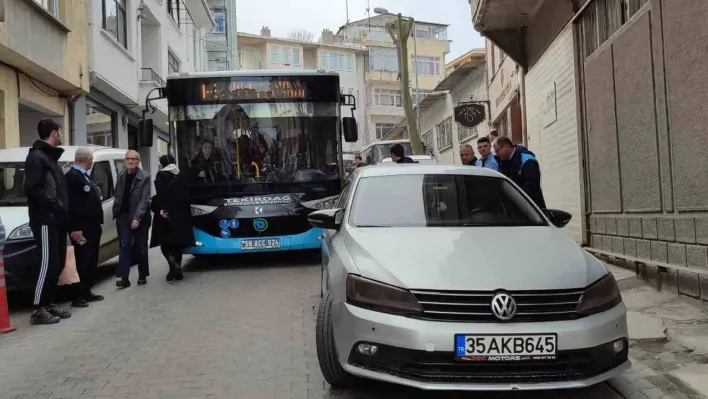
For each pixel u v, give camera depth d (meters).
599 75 8.66
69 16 14.14
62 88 14.68
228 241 9.79
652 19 6.86
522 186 7.89
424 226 5.04
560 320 3.79
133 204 8.81
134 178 8.84
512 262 4.08
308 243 9.95
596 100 8.84
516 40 13.73
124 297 8.16
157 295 8.21
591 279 4.02
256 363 5.18
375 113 61.03
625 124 7.79
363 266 4.15
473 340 3.68
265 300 7.62
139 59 20.66
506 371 3.72
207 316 6.90
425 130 35.12
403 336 3.72
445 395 4.37
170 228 9.12
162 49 24.00
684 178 6.32
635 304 6.44
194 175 9.97
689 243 6.31
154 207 9.16
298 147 10.20
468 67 22.67
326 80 10.43
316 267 10.07
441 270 3.96
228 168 10.01
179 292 8.36
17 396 4.55
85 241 7.70
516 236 4.67
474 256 4.17
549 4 11.52
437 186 5.57
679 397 4.18
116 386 4.71
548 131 11.78
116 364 5.27
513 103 16.42
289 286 8.48
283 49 59.09
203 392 4.53
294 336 5.97
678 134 6.39
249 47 58.81
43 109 14.31
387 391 4.46
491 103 20.41
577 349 3.73
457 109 19.58
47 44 12.81
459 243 4.44
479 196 5.46
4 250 7.14
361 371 3.88
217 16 42.84
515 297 3.80
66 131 15.36
